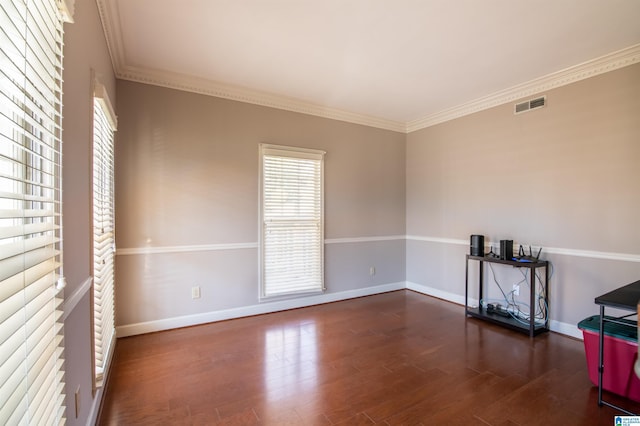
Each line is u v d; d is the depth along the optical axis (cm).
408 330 326
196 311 336
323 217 418
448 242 433
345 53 279
